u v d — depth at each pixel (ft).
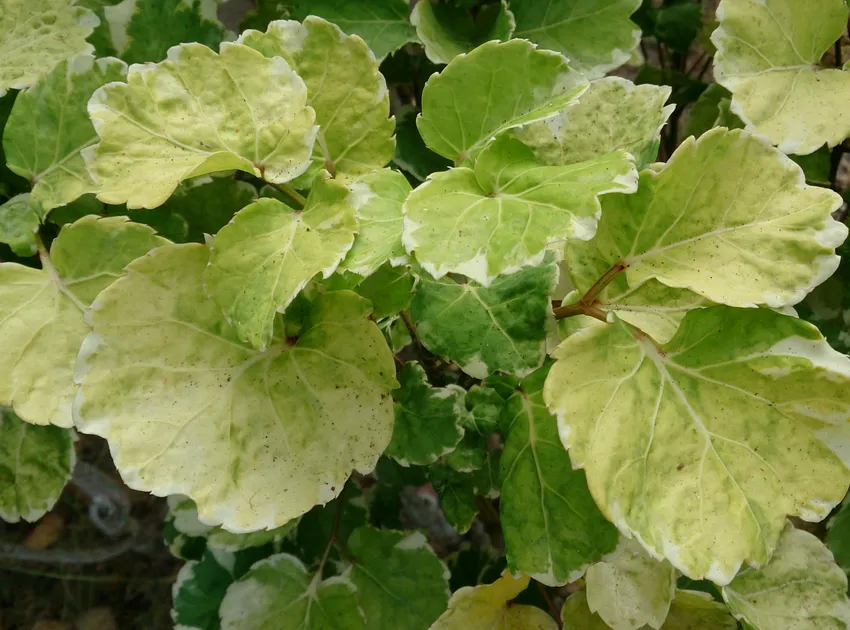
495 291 0.67
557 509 0.68
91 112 0.61
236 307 0.59
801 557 0.83
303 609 0.93
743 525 0.57
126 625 1.46
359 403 0.64
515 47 0.65
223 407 0.62
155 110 0.63
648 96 0.76
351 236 0.60
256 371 0.64
